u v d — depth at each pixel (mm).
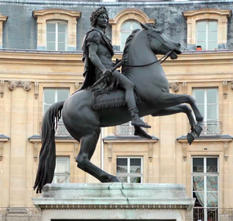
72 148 51812
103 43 14234
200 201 51156
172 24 52312
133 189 12734
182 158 51562
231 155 51125
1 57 51188
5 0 52312
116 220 12531
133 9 52281
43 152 14195
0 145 51094
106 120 14000
